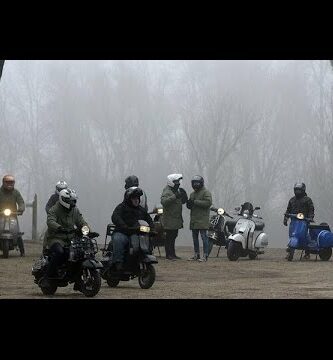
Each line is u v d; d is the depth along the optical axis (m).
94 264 44.91
